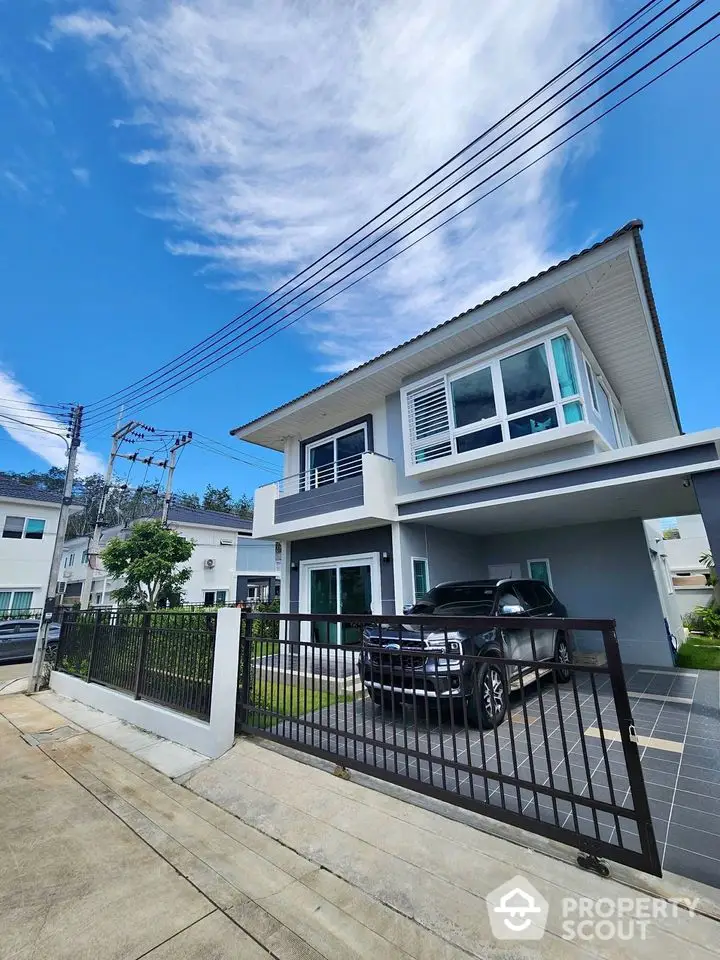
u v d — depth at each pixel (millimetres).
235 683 5043
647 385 10367
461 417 8398
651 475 5992
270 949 2168
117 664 7117
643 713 5539
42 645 9008
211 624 5312
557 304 7301
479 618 3117
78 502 22750
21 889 2676
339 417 11445
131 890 2656
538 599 7520
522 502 7457
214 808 3760
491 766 3990
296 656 4598
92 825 3486
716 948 1930
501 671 2992
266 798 3762
